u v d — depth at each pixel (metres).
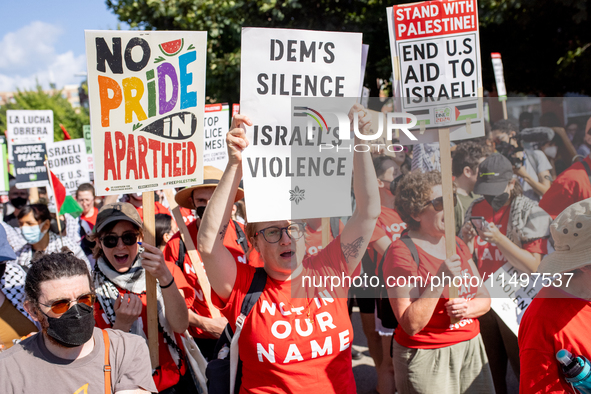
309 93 2.26
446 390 2.74
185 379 2.68
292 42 2.23
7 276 2.78
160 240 4.11
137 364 1.96
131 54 2.41
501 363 3.57
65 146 6.59
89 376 1.84
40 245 4.43
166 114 2.48
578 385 1.83
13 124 6.61
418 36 2.51
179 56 2.47
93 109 2.38
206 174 3.28
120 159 2.43
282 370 2.08
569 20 8.39
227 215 2.18
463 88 2.47
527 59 9.31
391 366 3.83
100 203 7.37
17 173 6.13
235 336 2.17
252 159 2.22
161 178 2.50
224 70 11.11
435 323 2.73
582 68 8.62
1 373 1.77
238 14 10.67
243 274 2.22
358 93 2.29
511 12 8.62
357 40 2.28
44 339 1.85
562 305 1.96
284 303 2.14
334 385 2.12
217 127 4.85
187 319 2.66
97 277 2.66
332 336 2.13
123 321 2.48
